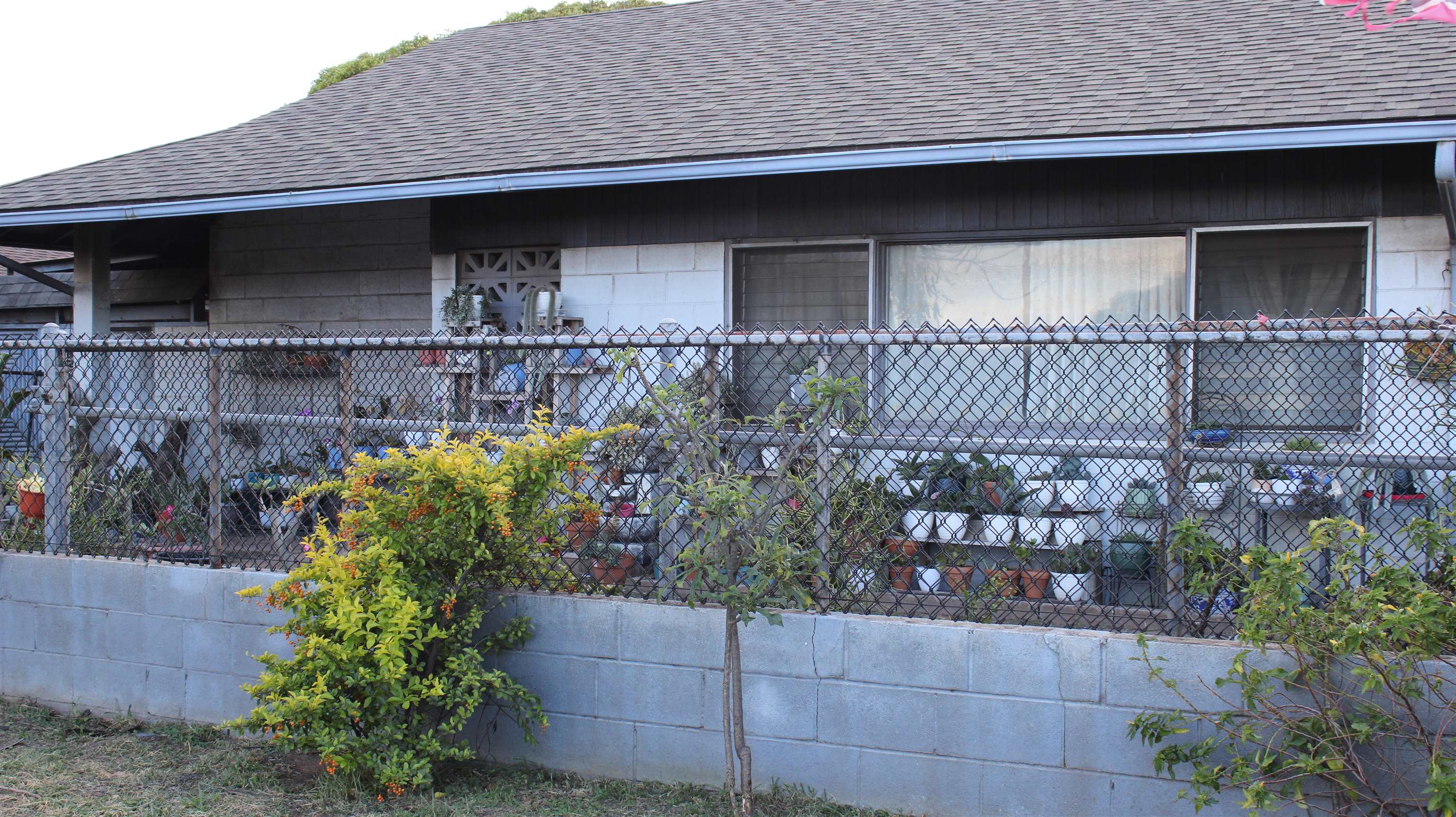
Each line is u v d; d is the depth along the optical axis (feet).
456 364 17.81
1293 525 17.47
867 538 14.84
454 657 14.94
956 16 30.96
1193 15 27.55
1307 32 24.80
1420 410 15.16
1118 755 12.99
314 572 14.79
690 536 14.89
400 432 18.20
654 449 15.93
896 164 21.97
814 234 24.03
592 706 15.30
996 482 16.75
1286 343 12.70
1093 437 19.33
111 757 16.40
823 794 14.17
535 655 15.58
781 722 14.38
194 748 16.80
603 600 15.26
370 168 26.78
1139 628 13.73
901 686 13.84
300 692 14.29
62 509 19.47
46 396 19.58
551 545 15.90
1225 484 16.61
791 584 13.17
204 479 19.40
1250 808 11.61
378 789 14.71
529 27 38.60
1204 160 21.53
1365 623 11.25
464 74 34.22
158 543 19.21
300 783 15.29
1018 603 15.62
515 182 24.45
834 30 31.65
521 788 14.87
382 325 30.96
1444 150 18.56
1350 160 20.67
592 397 22.84
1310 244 21.15
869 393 15.42
